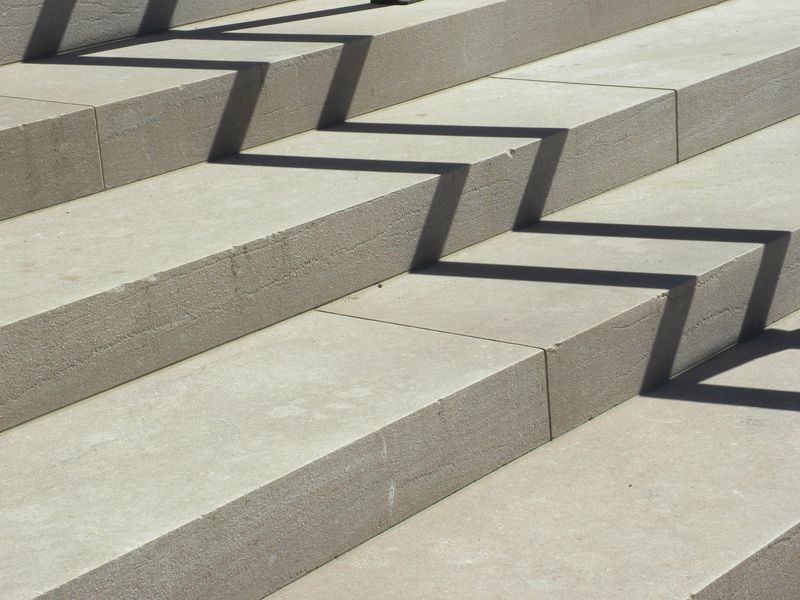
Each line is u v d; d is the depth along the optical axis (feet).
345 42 17.43
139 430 11.03
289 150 16.38
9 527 9.48
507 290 13.96
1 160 13.98
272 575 10.12
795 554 10.84
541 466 12.10
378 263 14.39
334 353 12.49
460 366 12.00
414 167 15.21
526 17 20.11
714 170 17.84
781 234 15.16
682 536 10.68
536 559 10.45
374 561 10.58
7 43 17.61
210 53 17.44
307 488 10.25
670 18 23.00
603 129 16.90
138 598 9.14
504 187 15.71
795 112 20.33
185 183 15.21
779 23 21.97
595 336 12.84
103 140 14.89
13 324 11.04
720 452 12.16
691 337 14.17
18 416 11.25
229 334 12.93
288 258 13.33
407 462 11.12
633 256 14.75
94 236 13.43
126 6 18.97
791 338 14.97
